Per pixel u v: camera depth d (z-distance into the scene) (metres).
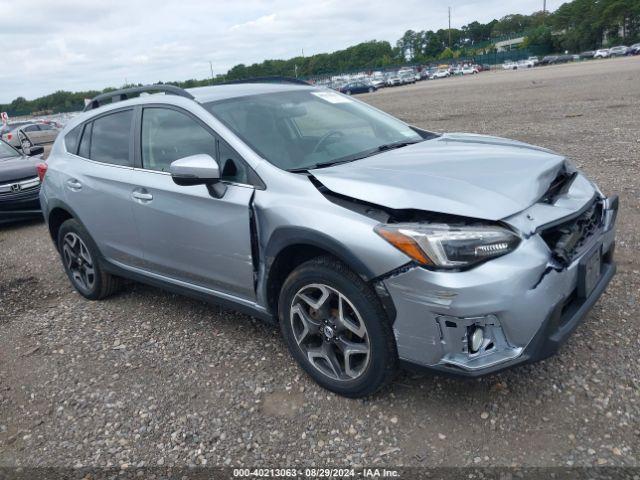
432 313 2.57
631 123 11.45
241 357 3.68
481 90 29.11
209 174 3.16
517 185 2.84
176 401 3.29
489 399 2.95
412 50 153.62
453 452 2.63
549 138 10.55
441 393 3.05
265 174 3.23
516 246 2.57
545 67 64.94
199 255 3.63
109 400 3.38
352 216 2.80
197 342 3.96
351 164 3.32
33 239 7.55
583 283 2.79
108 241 4.40
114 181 4.15
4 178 8.03
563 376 3.07
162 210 3.76
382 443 2.75
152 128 4.00
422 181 2.87
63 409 3.35
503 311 2.50
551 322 2.61
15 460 2.95
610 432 2.64
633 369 3.07
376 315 2.77
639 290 3.97
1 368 3.90
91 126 4.62
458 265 2.51
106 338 4.18
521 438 2.66
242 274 3.40
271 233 3.09
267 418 3.04
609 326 3.52
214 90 4.11
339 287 2.87
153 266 4.09
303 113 3.96
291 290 3.12
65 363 3.88
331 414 3.00
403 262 2.59
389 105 26.19
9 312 4.93
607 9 97.19
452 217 2.65
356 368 3.01
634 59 53.12
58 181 4.73
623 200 6.05
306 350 3.21
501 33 160.12
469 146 3.62
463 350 2.58
